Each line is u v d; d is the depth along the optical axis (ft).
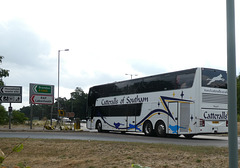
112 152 38.01
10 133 85.66
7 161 35.73
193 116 65.72
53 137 67.00
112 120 88.84
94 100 98.07
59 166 32.12
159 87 74.38
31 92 122.31
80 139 57.57
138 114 79.66
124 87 85.76
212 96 67.56
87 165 31.07
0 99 120.06
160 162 30.50
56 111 142.31
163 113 72.43
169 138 70.18
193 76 66.80
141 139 63.52
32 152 42.09
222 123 68.44
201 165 28.55
